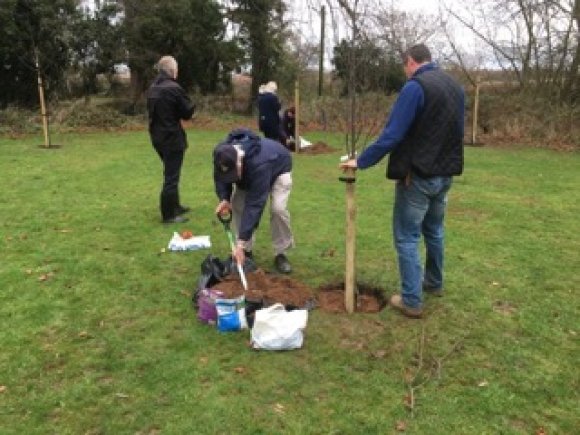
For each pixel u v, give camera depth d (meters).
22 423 3.20
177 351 3.93
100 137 15.04
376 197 8.45
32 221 6.97
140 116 18.39
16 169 10.26
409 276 4.36
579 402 3.47
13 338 4.11
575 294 5.00
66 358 3.86
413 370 3.75
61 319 4.40
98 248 5.98
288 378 3.62
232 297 4.38
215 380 3.60
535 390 3.57
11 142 13.77
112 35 18.75
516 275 5.41
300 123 17.83
